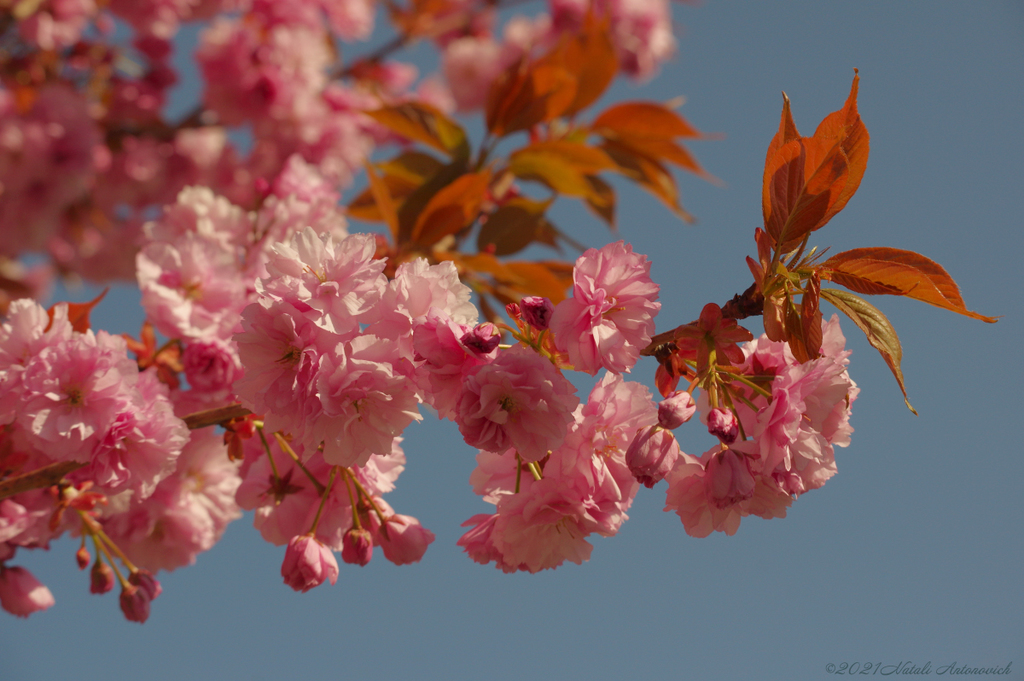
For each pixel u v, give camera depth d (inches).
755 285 67.9
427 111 84.7
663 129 86.9
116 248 172.2
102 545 73.6
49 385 70.5
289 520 71.8
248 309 67.1
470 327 66.9
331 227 77.2
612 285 67.4
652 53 181.0
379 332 67.2
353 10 168.1
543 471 68.1
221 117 152.2
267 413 67.5
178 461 75.8
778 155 67.4
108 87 164.2
